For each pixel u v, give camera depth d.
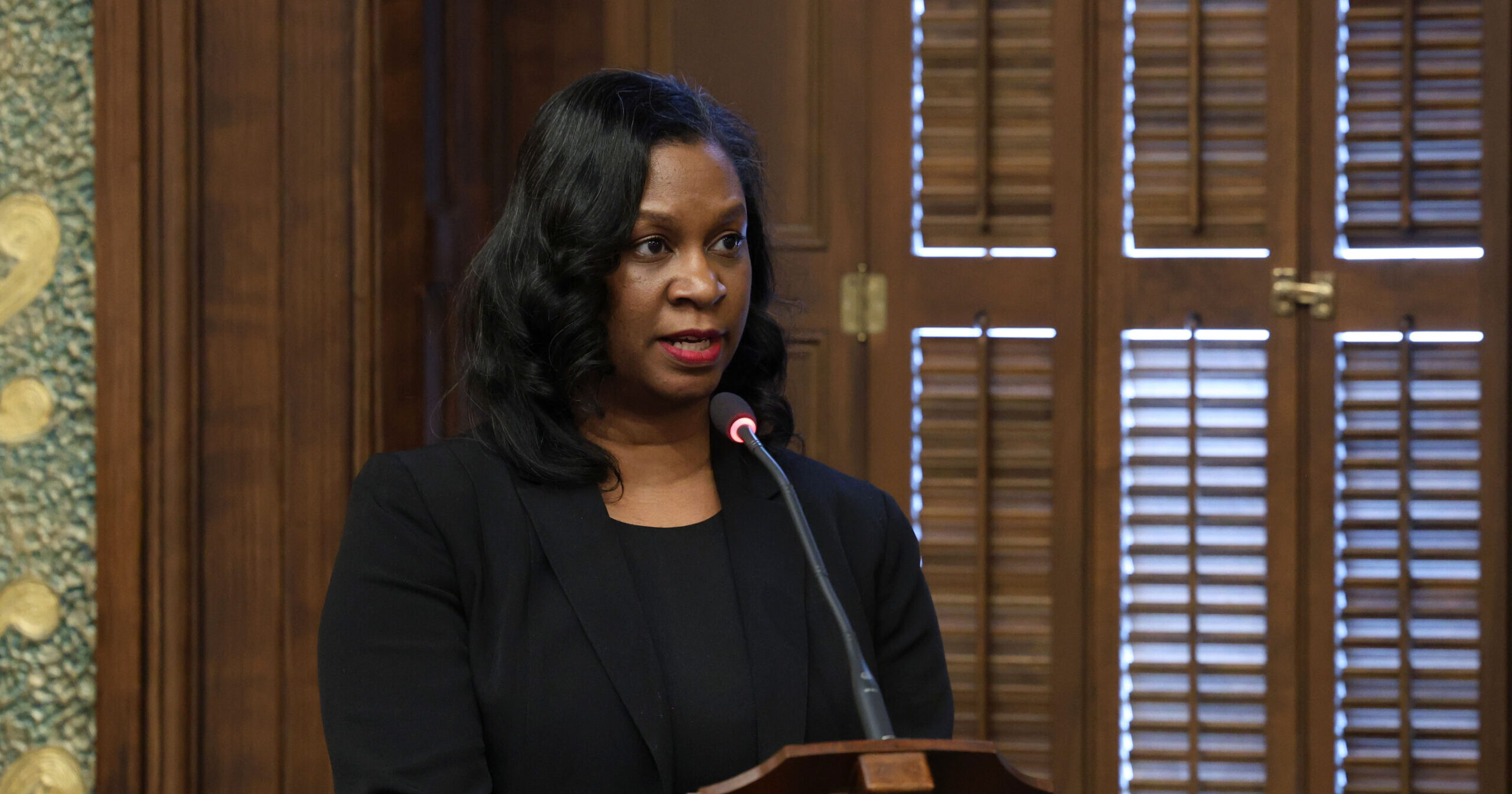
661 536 3.85
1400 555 8.18
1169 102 8.24
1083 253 8.29
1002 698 8.28
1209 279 8.27
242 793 7.15
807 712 3.74
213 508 7.18
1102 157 8.29
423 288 7.54
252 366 7.21
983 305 8.34
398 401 7.41
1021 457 8.31
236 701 7.16
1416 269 8.20
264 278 7.22
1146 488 8.27
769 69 8.38
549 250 3.75
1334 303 8.20
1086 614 8.29
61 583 7.22
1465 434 8.15
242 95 7.21
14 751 7.22
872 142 8.35
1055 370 8.29
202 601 7.18
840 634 3.87
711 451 4.12
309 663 7.20
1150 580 8.25
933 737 4.09
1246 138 8.24
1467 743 8.14
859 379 8.38
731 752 3.60
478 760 3.44
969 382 8.34
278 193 7.23
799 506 3.53
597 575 3.67
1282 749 8.17
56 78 7.27
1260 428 8.25
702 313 3.72
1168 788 8.22
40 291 7.28
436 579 3.62
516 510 3.77
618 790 3.51
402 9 7.46
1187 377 8.29
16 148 7.28
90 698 7.20
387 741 3.41
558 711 3.52
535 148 3.88
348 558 3.65
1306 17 8.23
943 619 8.29
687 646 3.68
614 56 8.41
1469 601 8.16
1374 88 8.20
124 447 7.11
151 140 7.14
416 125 7.52
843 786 2.66
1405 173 8.13
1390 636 8.16
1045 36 8.29
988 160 8.31
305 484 7.22
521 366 3.83
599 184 3.70
